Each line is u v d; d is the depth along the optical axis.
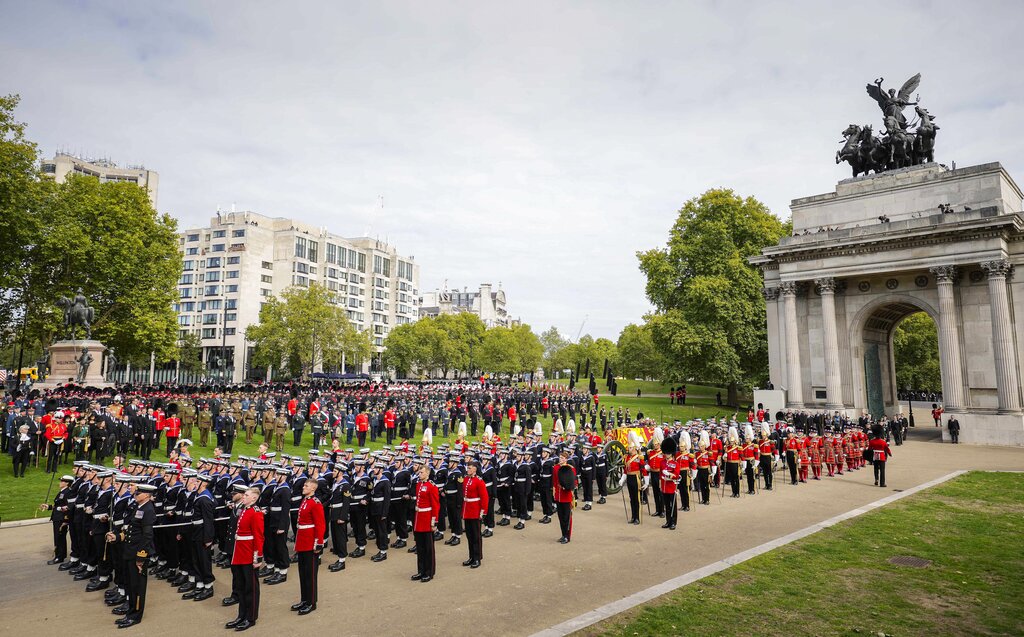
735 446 32.22
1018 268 57.75
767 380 82.44
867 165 69.88
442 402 59.66
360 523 21.52
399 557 21.25
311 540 15.77
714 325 78.31
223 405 44.06
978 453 49.66
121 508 17.11
